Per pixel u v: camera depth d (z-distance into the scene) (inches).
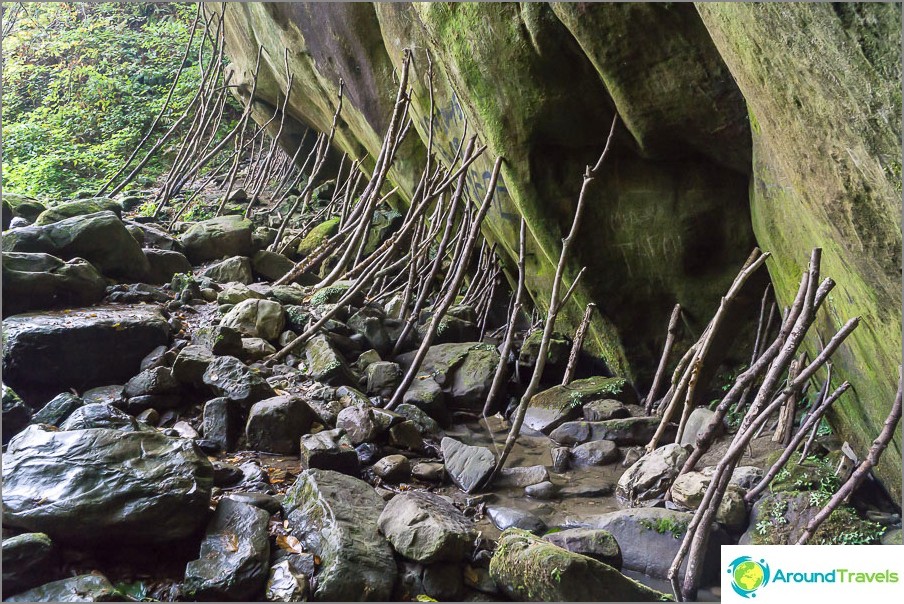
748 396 207.9
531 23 188.7
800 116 116.5
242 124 407.2
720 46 140.6
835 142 109.7
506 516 154.6
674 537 141.7
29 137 547.8
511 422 217.5
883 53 90.3
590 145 210.2
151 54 665.0
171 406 181.6
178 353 198.4
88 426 147.3
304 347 222.4
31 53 664.4
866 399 149.0
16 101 631.2
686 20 166.4
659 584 136.9
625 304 221.5
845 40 94.0
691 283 213.8
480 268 328.5
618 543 144.3
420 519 132.0
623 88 179.6
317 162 401.1
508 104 205.2
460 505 162.6
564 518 159.9
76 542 121.9
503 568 127.8
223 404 173.8
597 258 217.3
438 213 277.6
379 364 219.0
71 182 495.8
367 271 248.7
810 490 148.0
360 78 310.8
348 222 305.0
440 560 128.2
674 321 209.2
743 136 182.1
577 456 191.5
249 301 232.5
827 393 166.1
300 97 418.9
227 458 166.7
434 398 209.9
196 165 406.0
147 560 124.7
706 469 161.8
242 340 218.2
